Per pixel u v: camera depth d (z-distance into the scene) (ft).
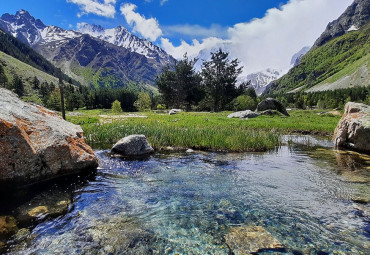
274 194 23.39
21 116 24.57
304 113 155.74
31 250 13.78
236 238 15.40
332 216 18.70
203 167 33.88
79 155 28.14
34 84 645.51
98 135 53.26
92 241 14.85
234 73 236.43
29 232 15.56
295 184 26.50
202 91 270.05
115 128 57.57
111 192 23.18
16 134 21.67
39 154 23.71
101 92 498.69
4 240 14.52
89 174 28.45
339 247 14.53
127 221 17.49
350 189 24.94
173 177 28.63
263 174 30.63
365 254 13.87
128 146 40.34
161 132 53.72
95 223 17.07
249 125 79.66
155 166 33.73
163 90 271.69
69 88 609.83
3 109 23.02
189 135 52.31
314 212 19.38
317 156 42.88
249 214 18.93
